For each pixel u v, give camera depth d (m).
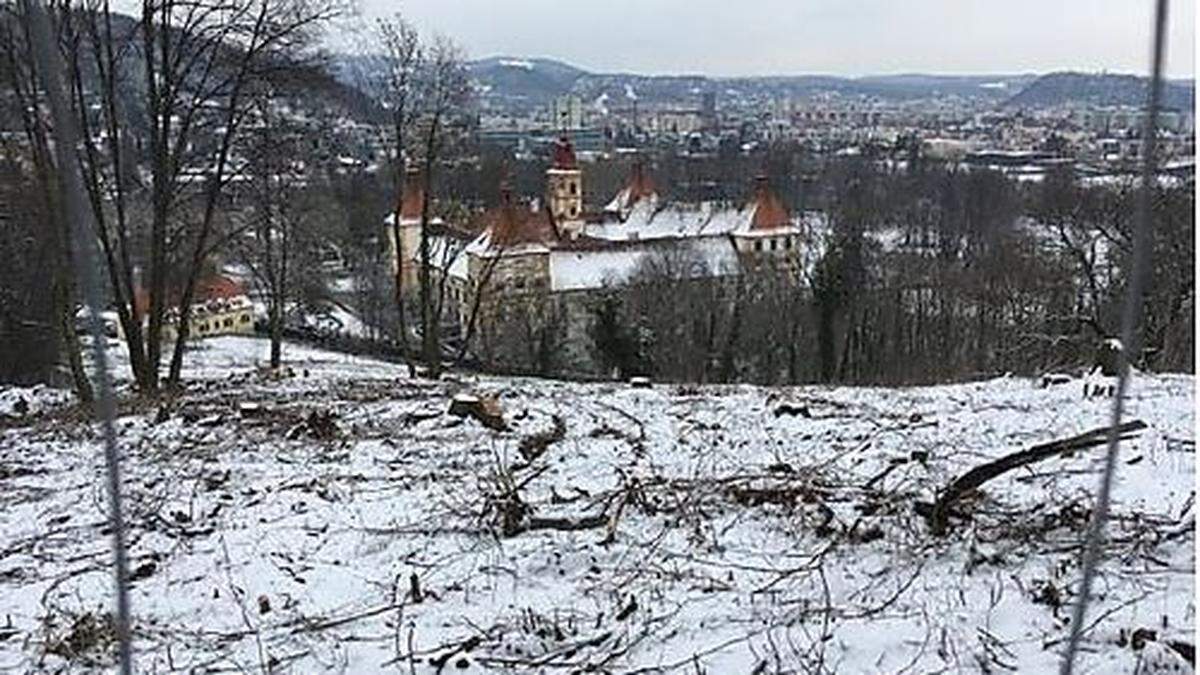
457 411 11.97
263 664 5.83
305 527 8.05
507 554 7.22
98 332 2.78
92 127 17.44
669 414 12.21
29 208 19.89
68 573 7.39
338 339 42.69
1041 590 6.16
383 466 9.87
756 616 6.12
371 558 7.38
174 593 6.92
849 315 37.66
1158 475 8.16
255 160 19.58
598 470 9.36
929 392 13.93
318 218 37.09
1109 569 6.37
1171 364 19.14
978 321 40.16
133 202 20.06
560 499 8.30
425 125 25.06
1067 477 8.12
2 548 8.02
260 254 33.53
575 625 6.16
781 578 6.54
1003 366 34.53
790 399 13.27
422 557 7.32
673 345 40.41
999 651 5.51
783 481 8.45
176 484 9.49
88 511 8.91
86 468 10.49
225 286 42.62
